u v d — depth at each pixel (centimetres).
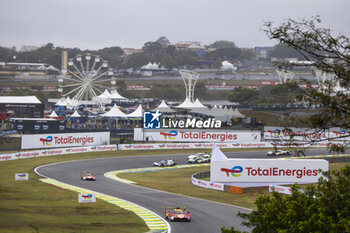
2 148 16350
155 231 6206
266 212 4309
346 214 3769
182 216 6838
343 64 3306
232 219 7106
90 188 9988
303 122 3438
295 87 3488
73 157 15562
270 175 10438
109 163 14512
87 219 6750
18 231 5472
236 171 10431
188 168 14025
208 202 8694
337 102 3309
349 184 4056
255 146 18538
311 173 10431
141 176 12319
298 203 3972
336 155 15888
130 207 7969
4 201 7744
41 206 7569
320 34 3269
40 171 12450
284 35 3281
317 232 3556
